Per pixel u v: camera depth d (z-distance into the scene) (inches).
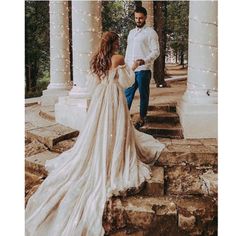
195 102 195.9
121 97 161.5
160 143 177.9
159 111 235.8
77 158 158.4
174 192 147.9
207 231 134.0
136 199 143.0
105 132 156.2
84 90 224.1
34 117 261.4
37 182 169.6
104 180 147.8
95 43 221.5
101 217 135.9
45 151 192.2
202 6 190.7
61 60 326.0
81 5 217.5
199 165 166.9
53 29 322.7
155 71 408.5
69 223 136.9
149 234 134.6
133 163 155.0
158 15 414.9
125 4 464.4
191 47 198.1
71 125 225.3
